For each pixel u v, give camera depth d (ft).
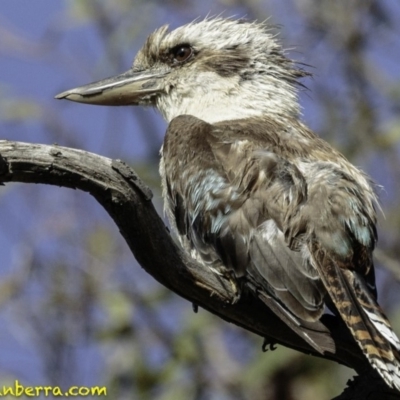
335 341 43.68
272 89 52.13
